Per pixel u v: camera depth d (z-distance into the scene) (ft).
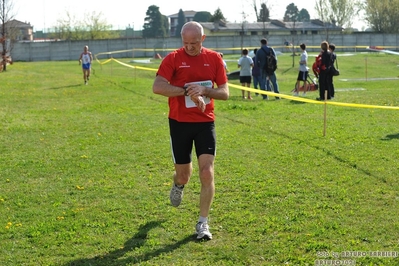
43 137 36.76
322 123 39.73
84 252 16.87
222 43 202.69
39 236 18.20
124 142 34.24
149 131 38.04
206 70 18.10
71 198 22.49
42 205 21.70
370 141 32.42
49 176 26.23
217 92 17.88
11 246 17.39
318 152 29.66
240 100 57.52
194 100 17.19
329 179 24.16
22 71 111.55
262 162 27.76
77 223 19.33
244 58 59.21
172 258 16.30
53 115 47.57
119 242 17.61
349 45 207.92
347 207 20.39
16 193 23.29
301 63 61.41
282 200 21.40
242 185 23.56
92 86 76.23
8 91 69.21
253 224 18.88
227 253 16.51
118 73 109.60
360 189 22.54
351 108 47.70
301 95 63.82
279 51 195.93
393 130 36.27
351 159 27.73
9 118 45.65
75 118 45.42
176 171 18.81
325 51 55.36
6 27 119.75
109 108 51.49
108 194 22.93
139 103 55.31
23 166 28.27
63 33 271.69
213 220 19.42
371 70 115.14
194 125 18.04
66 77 94.48
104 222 19.54
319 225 18.51
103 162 28.81
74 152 31.58
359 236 17.47
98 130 39.04
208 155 17.88
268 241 17.38
